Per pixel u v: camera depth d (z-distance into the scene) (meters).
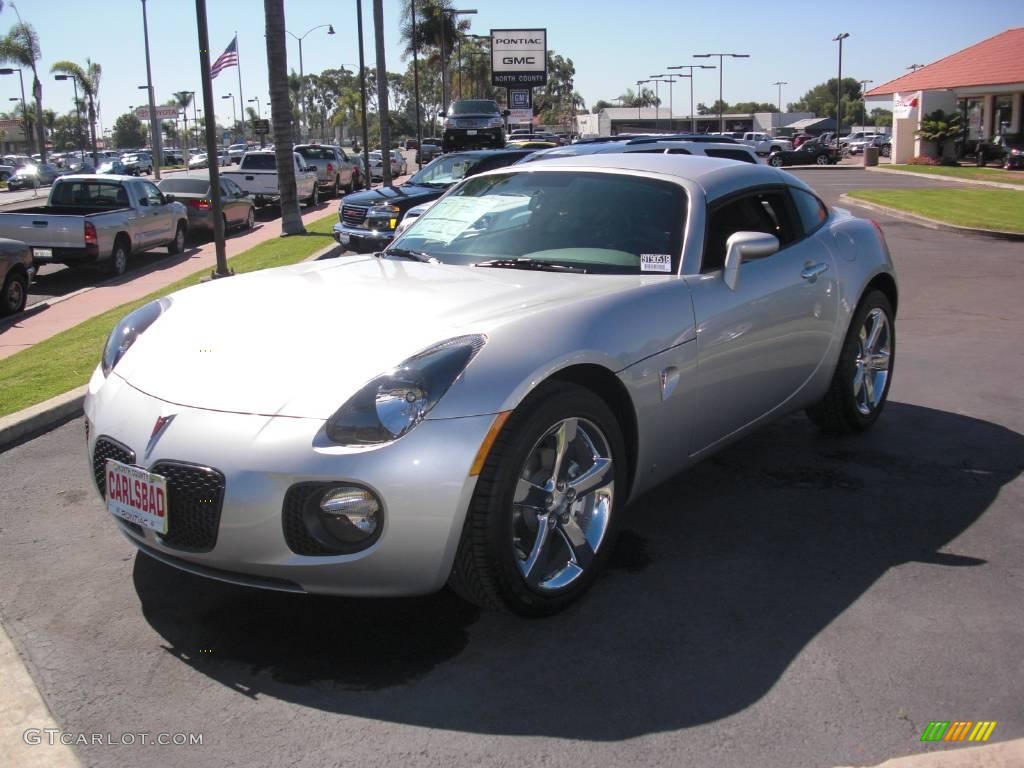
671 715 2.66
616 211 4.11
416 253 4.25
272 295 3.58
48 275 15.13
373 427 2.76
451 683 2.83
